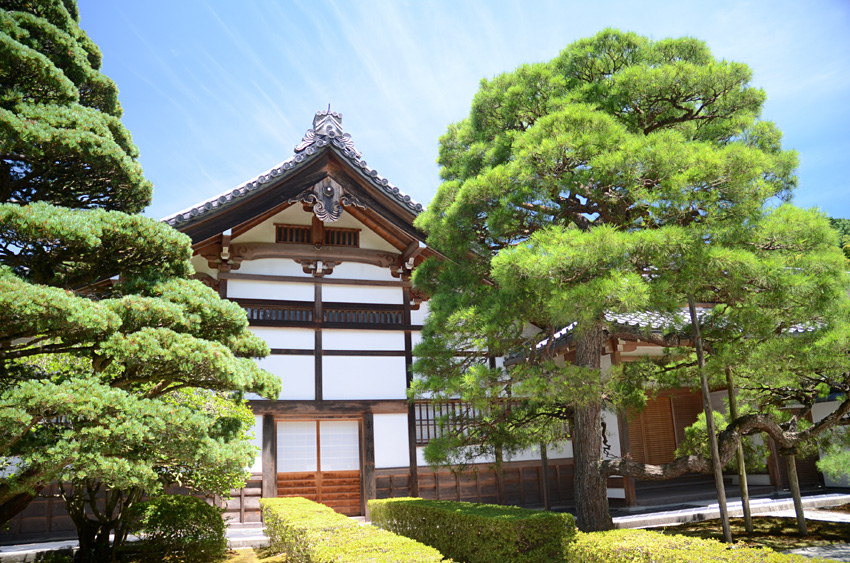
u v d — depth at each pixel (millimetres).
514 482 13469
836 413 8297
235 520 11703
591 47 9008
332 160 13125
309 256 13367
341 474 12758
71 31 8906
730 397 9148
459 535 7793
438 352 8852
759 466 10211
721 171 6520
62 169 7453
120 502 9906
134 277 7137
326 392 12750
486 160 9211
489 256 9469
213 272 12961
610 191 7840
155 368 6430
